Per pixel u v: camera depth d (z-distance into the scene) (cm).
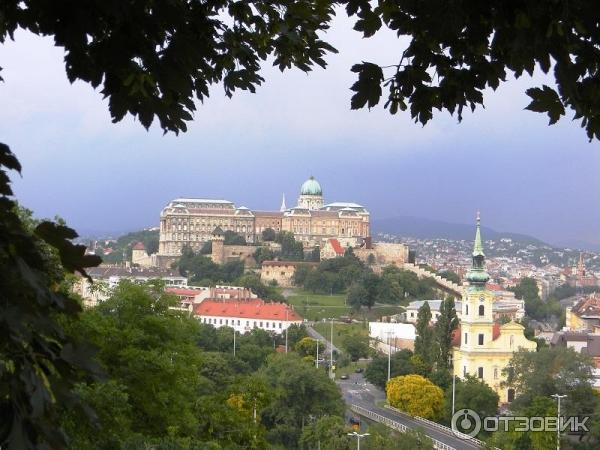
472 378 16362
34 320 1060
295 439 14575
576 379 14062
